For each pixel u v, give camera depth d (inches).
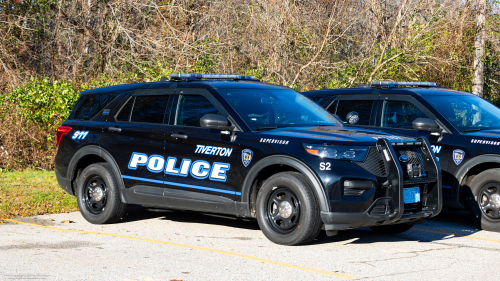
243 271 197.0
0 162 498.9
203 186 252.8
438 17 703.1
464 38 723.4
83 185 292.0
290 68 692.1
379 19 711.1
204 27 706.8
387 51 690.8
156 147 269.3
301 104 279.0
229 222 295.1
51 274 189.8
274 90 280.2
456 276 194.4
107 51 716.7
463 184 292.2
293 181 228.1
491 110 326.6
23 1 731.4
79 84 618.2
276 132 241.3
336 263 209.9
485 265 211.2
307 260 213.6
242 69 691.4
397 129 317.1
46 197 350.0
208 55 652.7
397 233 273.0
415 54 673.6
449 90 336.2
